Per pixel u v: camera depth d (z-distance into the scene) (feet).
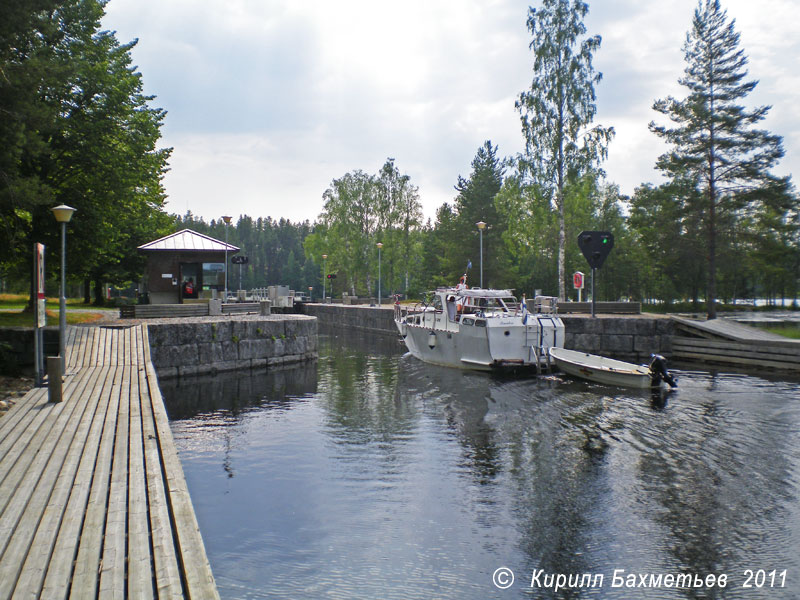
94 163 74.43
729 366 79.97
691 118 113.09
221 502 30.32
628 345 90.02
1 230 66.80
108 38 82.17
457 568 23.25
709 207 111.55
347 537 26.09
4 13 50.65
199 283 111.86
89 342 59.00
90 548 15.14
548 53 118.83
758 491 30.68
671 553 24.23
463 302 81.66
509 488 31.86
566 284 214.69
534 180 122.62
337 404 55.31
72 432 27.55
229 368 76.43
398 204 220.43
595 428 43.96
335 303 213.87
